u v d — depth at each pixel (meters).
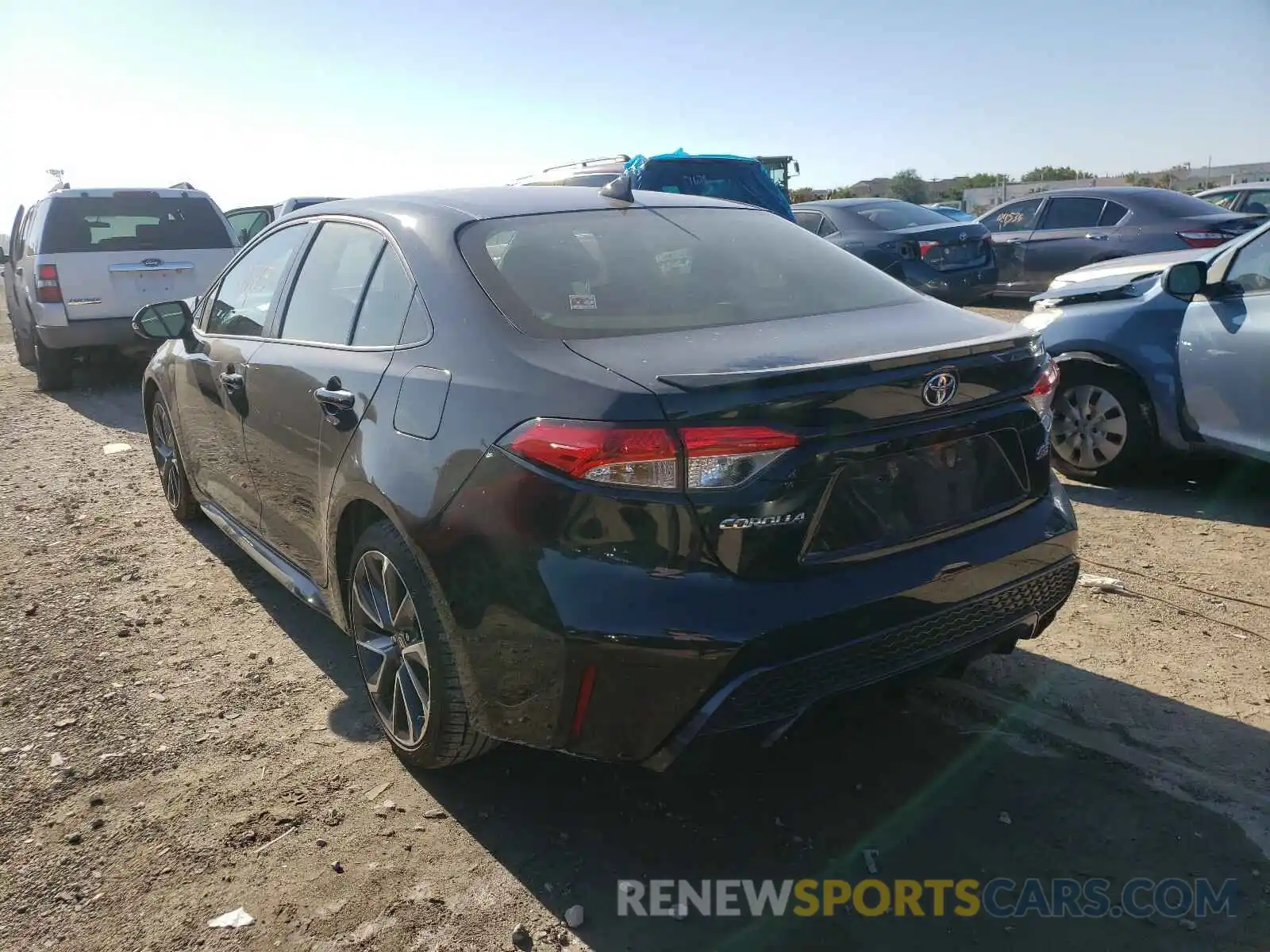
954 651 2.67
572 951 2.40
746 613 2.33
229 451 4.23
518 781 3.09
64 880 2.69
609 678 2.37
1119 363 5.46
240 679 3.79
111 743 3.35
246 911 2.56
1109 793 2.89
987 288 11.99
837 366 2.37
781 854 2.73
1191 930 2.39
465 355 2.76
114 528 5.62
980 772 3.04
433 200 3.44
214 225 10.38
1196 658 3.61
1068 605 4.09
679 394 2.33
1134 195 11.75
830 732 3.28
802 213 12.84
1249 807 2.79
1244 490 5.52
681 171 10.98
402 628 3.00
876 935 2.42
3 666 3.93
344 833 2.85
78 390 10.62
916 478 2.58
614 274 3.02
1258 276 4.92
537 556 2.42
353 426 3.07
